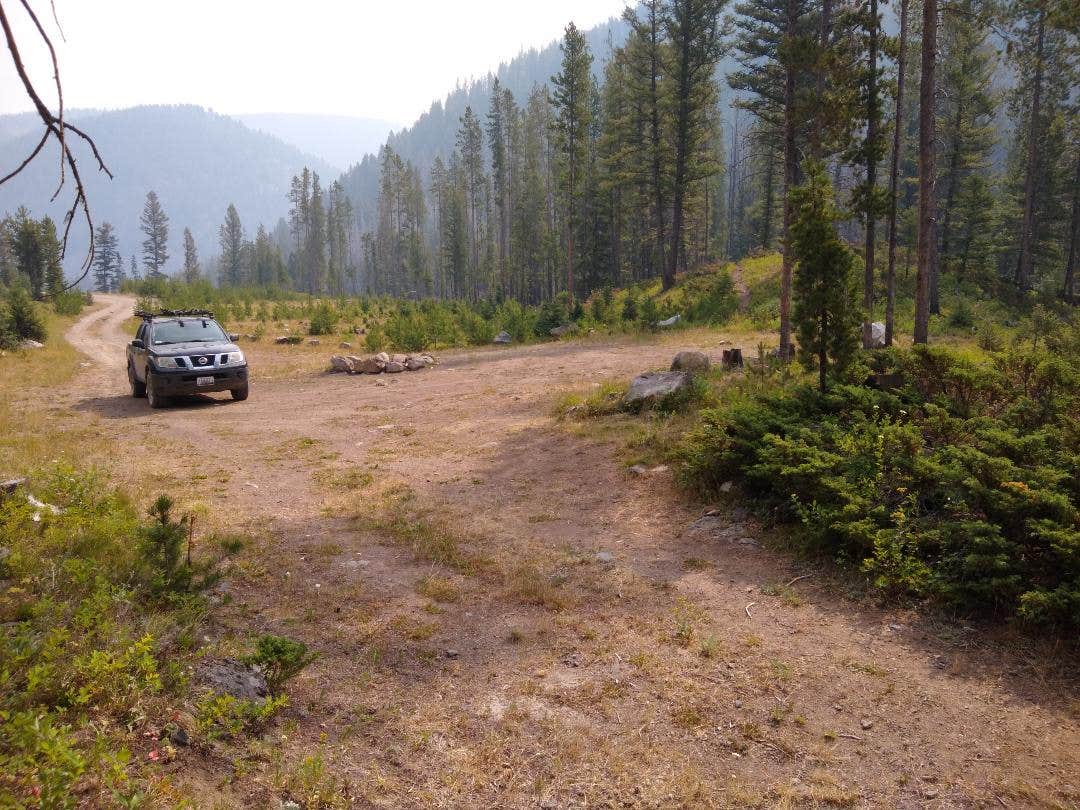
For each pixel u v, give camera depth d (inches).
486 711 160.2
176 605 185.9
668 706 163.6
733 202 3804.1
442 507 311.9
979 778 139.1
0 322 966.4
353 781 133.2
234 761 130.1
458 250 3996.1
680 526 284.2
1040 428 272.1
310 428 490.6
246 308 1838.1
